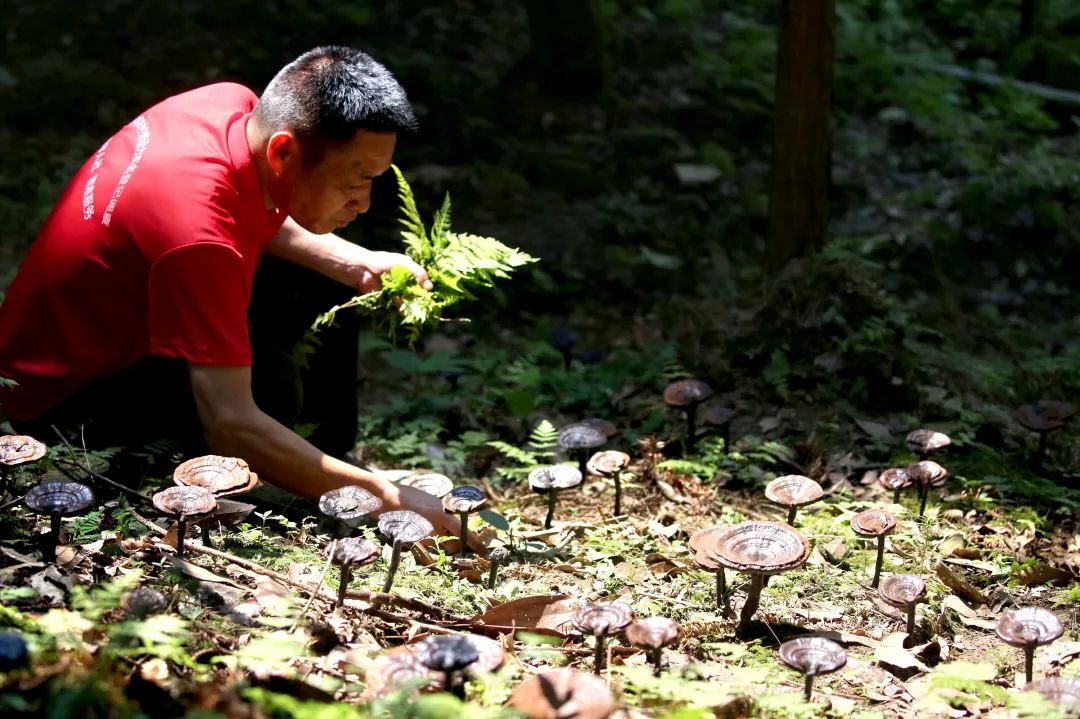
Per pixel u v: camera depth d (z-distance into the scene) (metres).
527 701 3.00
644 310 9.48
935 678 3.83
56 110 11.20
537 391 7.49
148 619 3.42
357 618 3.98
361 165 4.58
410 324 5.43
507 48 12.66
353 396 5.88
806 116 8.12
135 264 4.62
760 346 7.38
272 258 5.46
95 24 12.37
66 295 4.77
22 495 4.59
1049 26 14.15
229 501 4.77
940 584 4.84
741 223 10.67
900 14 14.31
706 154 11.38
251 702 3.14
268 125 4.58
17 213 9.75
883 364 7.02
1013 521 5.61
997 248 10.63
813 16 7.92
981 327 8.16
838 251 7.70
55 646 3.22
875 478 6.08
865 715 3.63
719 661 4.08
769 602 4.57
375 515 4.75
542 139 11.52
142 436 5.09
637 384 7.38
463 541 4.73
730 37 13.43
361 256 5.46
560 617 4.19
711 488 5.94
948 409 6.84
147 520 4.58
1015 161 11.82
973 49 14.09
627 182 11.09
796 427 6.68
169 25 12.46
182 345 4.50
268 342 5.62
